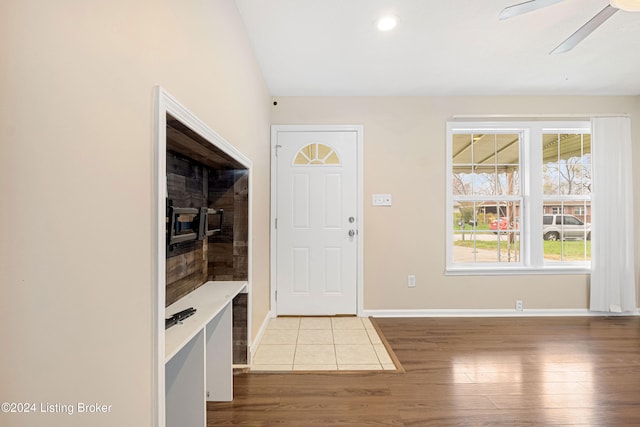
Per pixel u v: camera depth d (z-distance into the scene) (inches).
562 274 131.6
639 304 131.3
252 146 95.3
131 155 32.1
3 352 20.3
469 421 66.1
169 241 52.4
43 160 22.6
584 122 131.6
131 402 32.1
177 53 43.2
